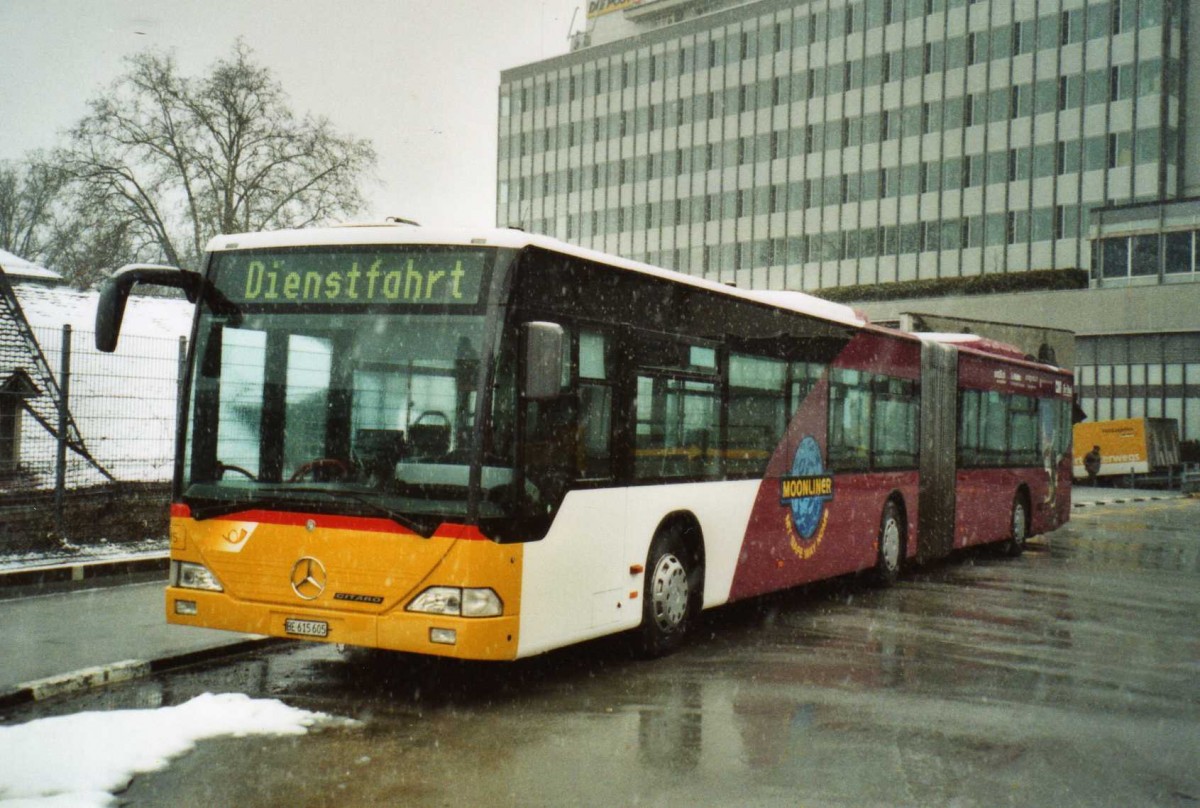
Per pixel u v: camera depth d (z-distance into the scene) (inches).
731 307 420.8
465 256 306.2
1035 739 283.3
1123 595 563.8
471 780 239.9
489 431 295.3
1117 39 2417.6
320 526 301.3
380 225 322.7
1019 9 2544.3
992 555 764.6
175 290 1877.5
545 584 311.4
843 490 518.9
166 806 219.1
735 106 3009.4
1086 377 2284.7
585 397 332.2
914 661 379.9
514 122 3494.1
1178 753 274.1
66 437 580.4
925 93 2682.1
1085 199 2456.9
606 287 343.6
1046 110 2511.1
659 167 3157.0
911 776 250.1
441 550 290.5
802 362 479.8
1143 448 1943.9
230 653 365.7
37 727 263.7
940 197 2657.5
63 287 1322.6
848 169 2805.1
